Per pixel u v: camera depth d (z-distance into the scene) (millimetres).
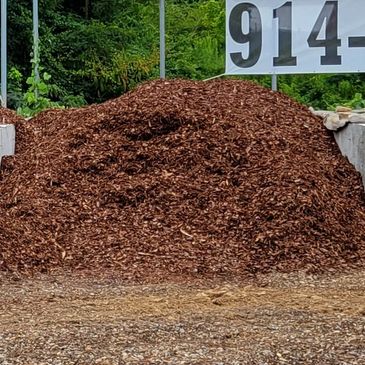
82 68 18297
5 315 4410
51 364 3432
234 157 6828
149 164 6902
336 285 5215
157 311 4430
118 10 19609
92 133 7414
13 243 5828
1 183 7086
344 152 7387
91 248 5918
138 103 7660
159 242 5973
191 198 6457
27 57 17984
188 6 20516
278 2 8875
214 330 3932
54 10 18875
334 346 3613
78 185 6754
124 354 3535
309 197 6258
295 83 15609
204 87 8242
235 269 5582
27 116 10867
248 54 9000
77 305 4660
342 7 8773
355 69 8812
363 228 6320
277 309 4434
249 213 6188
